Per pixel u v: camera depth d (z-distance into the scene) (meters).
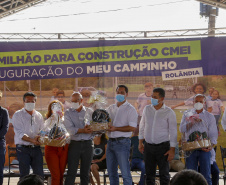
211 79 9.64
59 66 9.90
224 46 9.64
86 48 9.88
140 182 7.46
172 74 9.72
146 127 6.51
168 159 6.36
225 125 7.14
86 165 6.40
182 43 9.71
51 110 6.47
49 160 6.29
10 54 9.91
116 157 6.53
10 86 9.91
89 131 6.17
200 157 6.48
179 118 9.70
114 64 9.83
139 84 9.77
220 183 9.29
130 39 9.82
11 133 9.86
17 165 7.76
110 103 9.80
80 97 6.39
